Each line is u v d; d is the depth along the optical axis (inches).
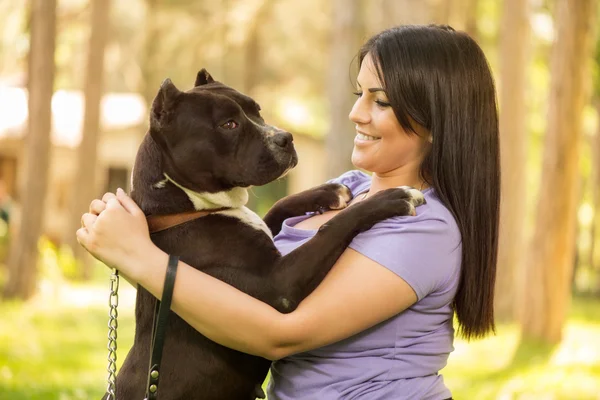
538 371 448.5
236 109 148.6
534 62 1053.8
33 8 692.7
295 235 149.7
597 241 1088.8
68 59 1332.4
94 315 593.9
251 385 143.1
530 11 611.5
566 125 529.0
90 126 824.9
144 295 143.7
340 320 125.5
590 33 522.0
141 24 1353.3
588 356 489.4
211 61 1343.5
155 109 143.3
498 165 139.1
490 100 139.1
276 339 123.9
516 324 614.9
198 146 144.0
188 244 140.3
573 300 861.8
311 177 1209.4
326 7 1320.1
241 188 150.9
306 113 1582.2
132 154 1136.2
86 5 1072.8
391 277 126.6
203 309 123.8
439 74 135.4
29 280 671.8
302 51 1373.0
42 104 685.3
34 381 377.1
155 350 127.3
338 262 131.2
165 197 142.6
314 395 130.8
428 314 132.0
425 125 137.1
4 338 485.7
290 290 131.6
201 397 139.3
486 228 136.3
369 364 130.0
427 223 130.5
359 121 141.3
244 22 1159.6
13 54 1196.5
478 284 135.6
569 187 529.0
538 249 536.7
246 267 136.8
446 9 684.7
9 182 1083.9
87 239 129.1
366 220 132.0
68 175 1090.7
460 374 443.2
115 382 138.1
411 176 142.6
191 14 1143.6
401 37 138.1
